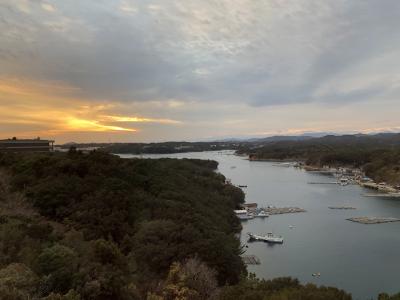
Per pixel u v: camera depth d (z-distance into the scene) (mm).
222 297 42375
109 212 68375
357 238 110750
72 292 29078
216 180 161500
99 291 34094
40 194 68562
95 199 71062
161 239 62031
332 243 105500
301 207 163500
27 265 35312
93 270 37625
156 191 93188
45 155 97312
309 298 34219
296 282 44219
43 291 30250
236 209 147125
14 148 132625
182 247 59156
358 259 91125
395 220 134750
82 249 45875
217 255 61781
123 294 37219
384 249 99125
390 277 79562
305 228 123938
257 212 145625
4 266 33438
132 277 47688
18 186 74438
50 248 37438
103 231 61688
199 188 128750
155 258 55656
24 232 44500
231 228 107875
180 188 108875
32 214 60000
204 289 46562
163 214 75250
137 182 94125
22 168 84125
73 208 66625
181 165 172125
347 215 145375
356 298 69562
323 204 171250
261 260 90500
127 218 70250
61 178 77812
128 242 60156
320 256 93625
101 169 89500
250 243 105562
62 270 34062
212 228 80125
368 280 78062
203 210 95438
